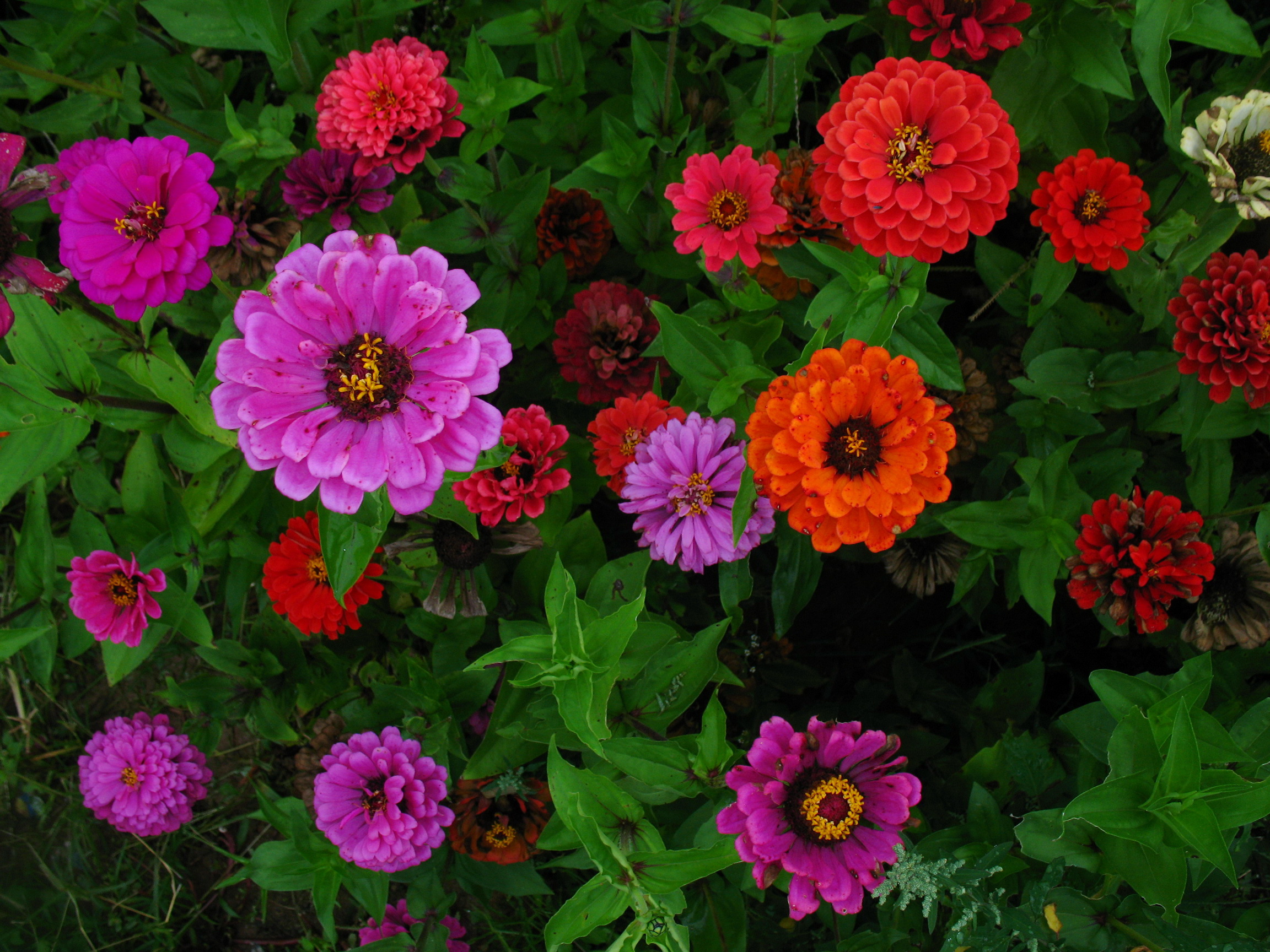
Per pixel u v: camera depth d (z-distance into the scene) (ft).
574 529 2.02
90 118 2.25
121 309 1.78
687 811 1.98
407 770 1.97
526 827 2.08
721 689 2.20
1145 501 2.00
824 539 1.65
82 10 2.11
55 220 2.43
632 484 1.84
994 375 2.18
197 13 1.85
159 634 2.10
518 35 2.06
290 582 2.00
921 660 2.33
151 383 1.85
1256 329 1.79
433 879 2.16
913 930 1.87
